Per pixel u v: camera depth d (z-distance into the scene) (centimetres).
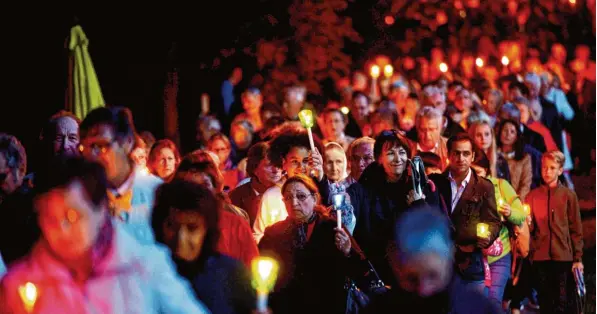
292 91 3198
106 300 989
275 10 4197
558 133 3581
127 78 3834
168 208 1225
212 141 2398
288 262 1470
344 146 2647
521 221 1922
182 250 1220
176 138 3619
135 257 1004
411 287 1003
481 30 5034
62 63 3800
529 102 3488
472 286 1023
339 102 4181
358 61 4838
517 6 5147
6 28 3838
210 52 4025
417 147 2306
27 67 3847
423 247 996
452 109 3053
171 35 3656
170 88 3616
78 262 995
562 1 5284
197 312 1017
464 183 1806
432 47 5031
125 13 3728
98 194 990
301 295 1466
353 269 1471
